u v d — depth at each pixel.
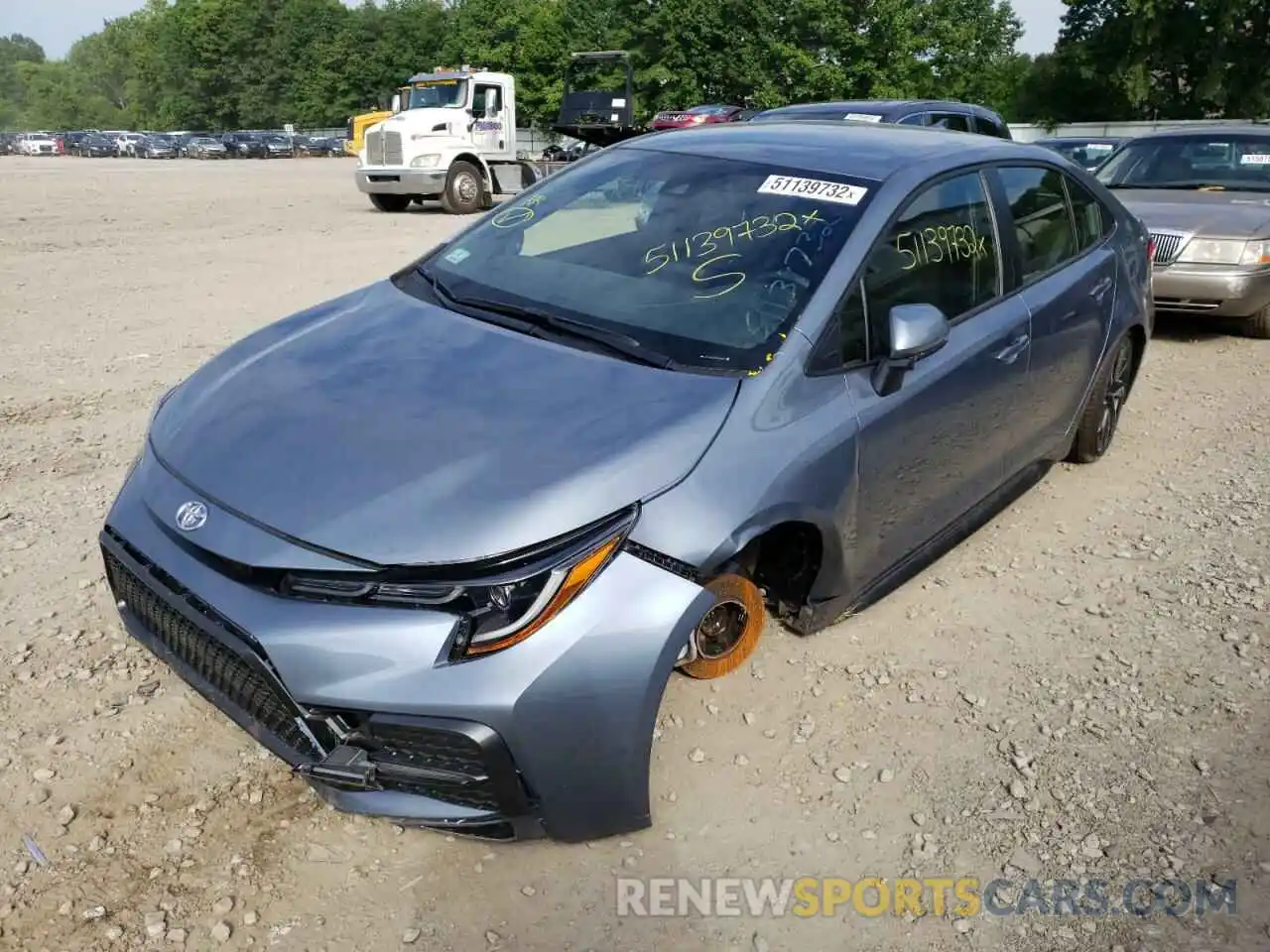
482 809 2.46
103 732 3.08
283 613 2.42
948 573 4.31
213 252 12.38
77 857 2.62
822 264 3.30
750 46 44.91
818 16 43.72
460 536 2.40
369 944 2.44
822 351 3.12
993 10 51.41
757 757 3.13
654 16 46.38
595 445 2.65
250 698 2.56
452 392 2.89
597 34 52.41
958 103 10.98
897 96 44.12
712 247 3.48
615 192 3.91
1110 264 4.86
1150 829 2.90
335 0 99.88
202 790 2.88
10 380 6.51
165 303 9.08
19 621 3.64
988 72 53.16
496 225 4.03
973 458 3.93
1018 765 3.13
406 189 18.52
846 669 3.58
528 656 2.37
